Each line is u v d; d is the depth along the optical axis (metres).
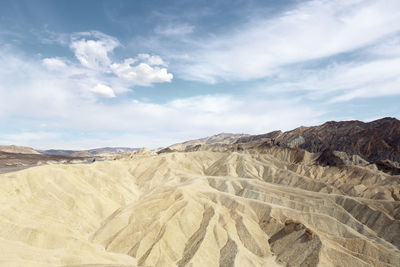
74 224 59.72
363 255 45.78
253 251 51.66
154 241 51.88
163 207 62.59
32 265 34.00
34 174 70.06
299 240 50.50
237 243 50.47
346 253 44.81
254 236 54.62
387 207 65.69
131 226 56.56
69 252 42.56
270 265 47.28
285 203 71.38
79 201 67.56
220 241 52.06
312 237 48.97
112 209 72.19
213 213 59.41
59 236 46.66
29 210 58.09
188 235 54.91
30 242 44.44
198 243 50.50
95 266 35.38
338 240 51.47
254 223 60.59
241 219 58.69
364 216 64.44
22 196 62.16
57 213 60.78
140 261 47.56
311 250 46.62
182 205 62.31
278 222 59.34
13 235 45.16
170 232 53.22
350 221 62.19
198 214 60.78
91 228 61.47
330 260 44.22
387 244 53.16
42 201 63.66
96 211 68.69
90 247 47.66
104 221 65.75
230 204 68.62
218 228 54.78
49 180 71.12
